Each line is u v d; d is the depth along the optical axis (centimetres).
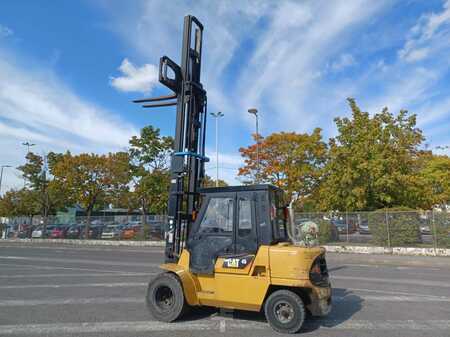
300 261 591
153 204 3028
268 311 599
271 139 3039
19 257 1905
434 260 1727
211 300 639
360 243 2119
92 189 3434
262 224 632
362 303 812
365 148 2377
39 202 3712
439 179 3419
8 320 664
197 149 802
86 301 817
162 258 1838
